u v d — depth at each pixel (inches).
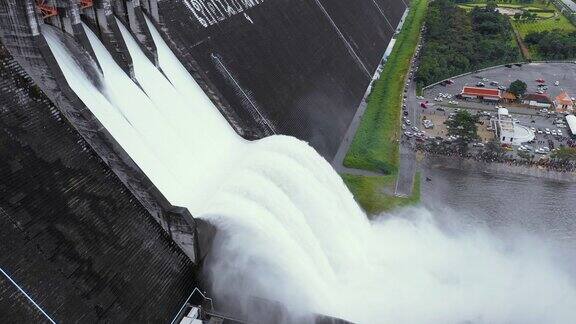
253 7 2463.1
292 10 2751.0
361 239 1925.4
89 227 1217.4
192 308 1301.7
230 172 1662.2
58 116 1317.7
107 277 1179.3
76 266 1140.5
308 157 1891.0
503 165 2755.9
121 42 1567.4
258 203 1541.6
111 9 1621.6
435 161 2755.9
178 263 1358.3
